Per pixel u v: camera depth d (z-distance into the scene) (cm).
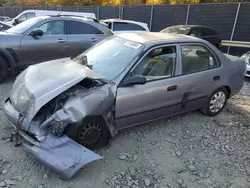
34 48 598
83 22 679
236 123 445
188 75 393
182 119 443
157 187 277
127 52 363
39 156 263
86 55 405
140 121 361
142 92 342
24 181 268
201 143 372
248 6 1205
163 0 2098
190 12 1452
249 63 755
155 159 325
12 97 322
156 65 363
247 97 595
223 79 442
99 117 313
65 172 261
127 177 287
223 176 304
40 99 275
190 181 290
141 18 1727
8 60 573
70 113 277
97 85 312
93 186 269
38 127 276
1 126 368
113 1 2561
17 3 3453
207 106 446
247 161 337
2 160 297
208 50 428
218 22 1341
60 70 329
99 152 327
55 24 637
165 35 417
